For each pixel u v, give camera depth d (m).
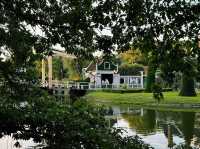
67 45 8.27
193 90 52.22
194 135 23.38
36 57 8.78
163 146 19.66
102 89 66.50
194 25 6.49
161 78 6.80
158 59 6.70
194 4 6.44
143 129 26.30
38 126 8.68
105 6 6.90
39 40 8.25
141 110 41.22
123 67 80.88
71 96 9.84
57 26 7.98
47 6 8.02
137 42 7.05
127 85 70.62
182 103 45.06
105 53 7.64
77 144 8.07
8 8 7.86
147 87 61.66
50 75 36.84
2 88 9.81
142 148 8.25
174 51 6.59
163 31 6.66
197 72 6.54
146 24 6.83
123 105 47.69
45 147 8.60
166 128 26.91
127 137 8.42
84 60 8.74
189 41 6.57
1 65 9.32
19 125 8.87
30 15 8.06
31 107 9.27
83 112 8.90
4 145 13.82
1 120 8.84
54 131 8.54
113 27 7.03
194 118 33.28
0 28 7.88
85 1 7.31
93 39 7.89
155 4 6.61
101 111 9.12
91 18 7.31
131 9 6.75
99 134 8.15
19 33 7.92
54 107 9.20
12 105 9.35
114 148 7.89
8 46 8.14
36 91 9.91
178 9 6.45
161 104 45.97
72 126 8.44
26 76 9.78
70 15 7.50
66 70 83.44
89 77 77.62
